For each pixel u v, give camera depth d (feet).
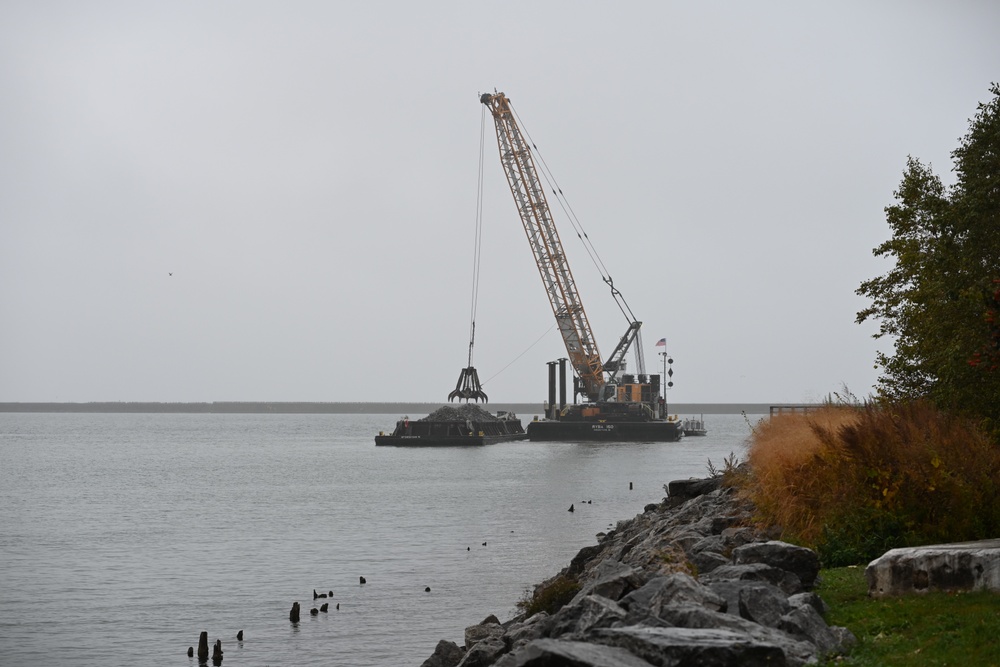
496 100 485.97
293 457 479.00
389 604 111.96
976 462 64.44
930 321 82.48
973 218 78.23
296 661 89.15
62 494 274.36
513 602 111.45
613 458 422.00
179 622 105.91
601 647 37.93
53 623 105.70
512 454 475.31
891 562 50.24
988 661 37.91
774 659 37.91
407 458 456.04
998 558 47.75
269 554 152.97
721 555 63.98
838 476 67.92
